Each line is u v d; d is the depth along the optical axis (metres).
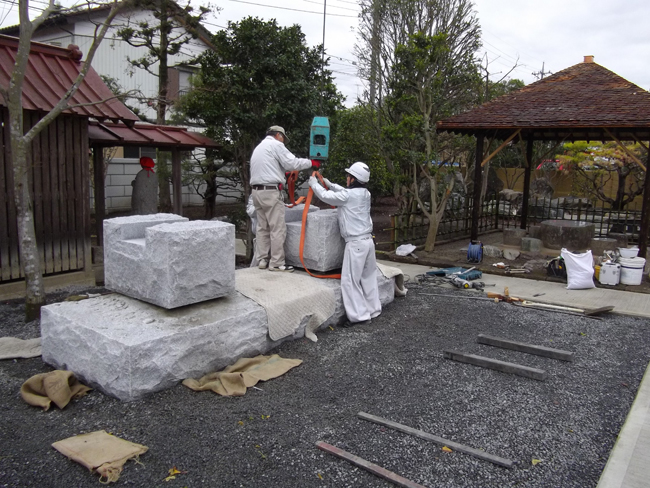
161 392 4.07
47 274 7.59
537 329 6.06
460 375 4.65
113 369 3.92
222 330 4.52
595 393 4.34
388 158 11.56
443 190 12.59
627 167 16.39
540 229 11.10
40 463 3.12
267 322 4.97
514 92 10.71
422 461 3.23
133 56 17.03
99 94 7.66
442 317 6.46
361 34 12.17
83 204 7.91
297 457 3.22
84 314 4.41
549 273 8.73
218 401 3.96
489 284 8.31
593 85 10.09
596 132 11.73
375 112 12.28
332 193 5.93
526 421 3.80
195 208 16.89
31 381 3.97
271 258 6.48
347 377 4.52
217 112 9.95
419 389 4.32
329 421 3.70
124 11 12.36
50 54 7.64
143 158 9.84
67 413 3.77
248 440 3.40
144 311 4.46
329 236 6.28
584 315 6.66
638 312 6.76
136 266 4.56
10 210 7.03
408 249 10.49
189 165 12.80
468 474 3.11
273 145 6.25
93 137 8.48
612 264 8.19
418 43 10.44
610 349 5.44
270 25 9.98
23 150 5.71
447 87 11.52
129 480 2.97
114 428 3.54
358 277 6.09
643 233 8.66
